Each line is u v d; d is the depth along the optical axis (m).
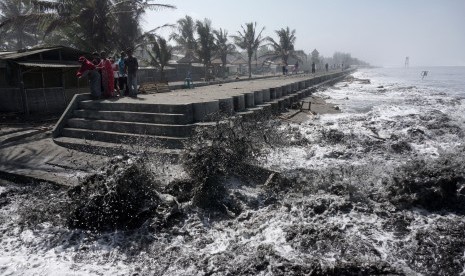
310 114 16.42
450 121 14.59
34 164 8.54
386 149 10.07
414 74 101.19
